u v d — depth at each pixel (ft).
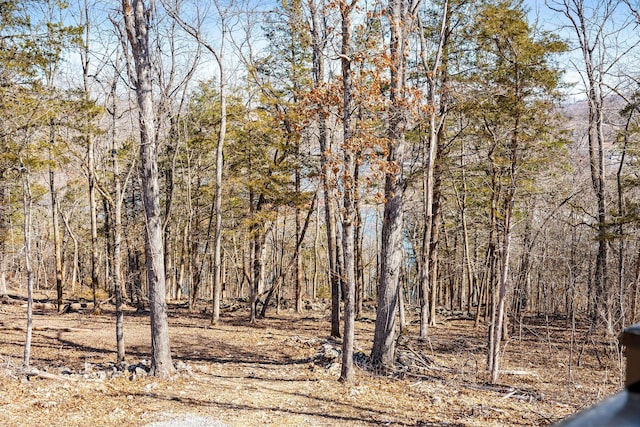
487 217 70.08
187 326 66.03
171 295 125.18
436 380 40.27
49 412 28.04
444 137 60.64
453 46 57.67
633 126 55.36
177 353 49.14
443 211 89.25
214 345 53.83
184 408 30.66
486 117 46.11
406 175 59.00
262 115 66.85
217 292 68.95
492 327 43.68
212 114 81.66
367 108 35.40
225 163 82.69
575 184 53.98
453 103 46.85
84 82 60.54
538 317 85.35
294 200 69.05
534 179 46.34
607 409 2.91
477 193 73.05
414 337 62.85
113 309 85.30
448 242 106.73
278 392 35.37
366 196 36.22
